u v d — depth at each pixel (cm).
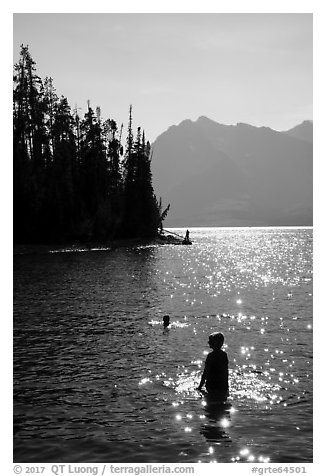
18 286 3956
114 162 10219
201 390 1382
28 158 7800
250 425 1123
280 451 991
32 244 7688
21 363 1678
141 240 10456
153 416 1184
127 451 994
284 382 1453
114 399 1307
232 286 4216
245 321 2520
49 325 2378
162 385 1430
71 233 8394
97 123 9662
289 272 5625
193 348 1909
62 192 8256
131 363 1678
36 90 8194
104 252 8112
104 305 3044
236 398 1314
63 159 8519
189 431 1090
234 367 1628
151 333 2206
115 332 2220
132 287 4006
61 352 1838
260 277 5034
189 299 3369
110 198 9844
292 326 2377
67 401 1293
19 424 1138
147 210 10744
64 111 8925
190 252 9269
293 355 1789
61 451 998
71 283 4184
